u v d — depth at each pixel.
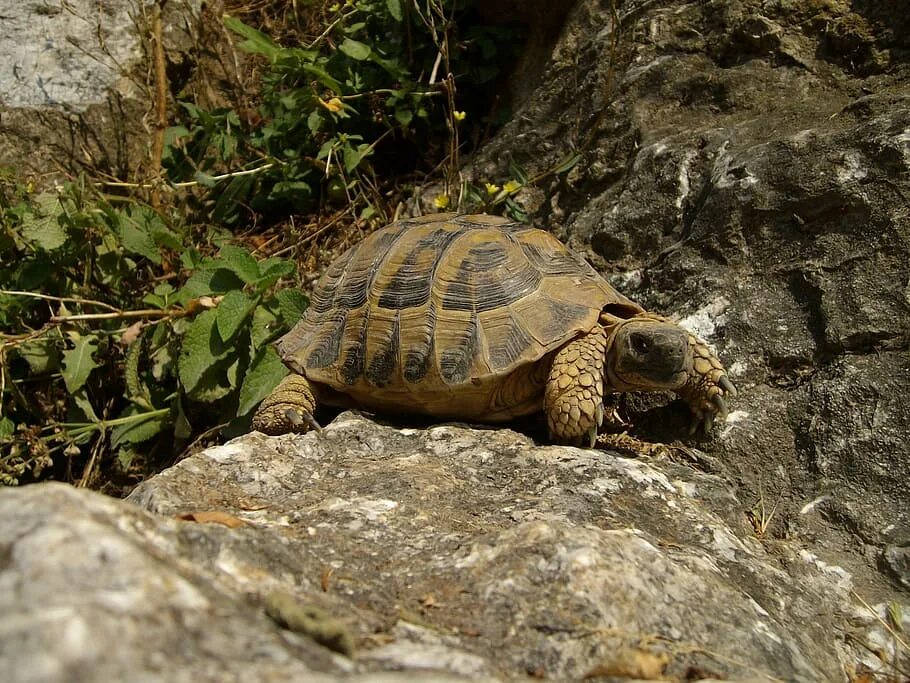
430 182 0.59
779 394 0.36
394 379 0.35
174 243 0.52
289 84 0.63
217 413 0.50
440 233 0.38
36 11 0.65
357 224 0.58
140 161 0.64
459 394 0.35
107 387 0.54
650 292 0.42
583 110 0.52
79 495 0.20
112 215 0.51
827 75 0.45
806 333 0.37
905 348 0.34
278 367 0.43
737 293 0.39
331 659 0.17
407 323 0.36
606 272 0.45
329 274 0.41
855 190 0.38
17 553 0.17
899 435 0.33
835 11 0.46
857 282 0.36
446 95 0.60
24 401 0.51
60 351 0.51
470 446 0.33
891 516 0.32
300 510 0.28
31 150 0.61
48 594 0.15
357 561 0.24
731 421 0.36
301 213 0.62
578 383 0.34
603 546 0.24
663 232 0.44
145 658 0.14
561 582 0.23
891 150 0.37
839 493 0.33
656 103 0.49
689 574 0.25
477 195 0.54
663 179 0.45
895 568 0.30
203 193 0.63
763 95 0.46
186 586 0.17
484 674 0.19
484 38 0.60
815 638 0.27
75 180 0.58
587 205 0.48
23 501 0.18
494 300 0.35
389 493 0.29
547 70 0.56
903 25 0.43
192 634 0.16
